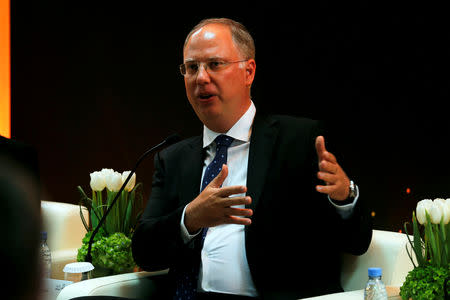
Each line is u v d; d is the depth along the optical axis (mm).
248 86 3242
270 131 3152
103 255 3475
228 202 2588
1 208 647
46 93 8930
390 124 6516
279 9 7457
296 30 7332
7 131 9094
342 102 6965
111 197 3732
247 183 3045
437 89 6059
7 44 9016
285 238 2988
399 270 2840
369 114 6707
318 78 7180
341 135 7004
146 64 8469
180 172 3365
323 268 3008
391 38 6449
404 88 6355
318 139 2484
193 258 3107
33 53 8953
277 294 2875
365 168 6785
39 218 679
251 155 3100
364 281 2928
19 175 691
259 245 2959
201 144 3367
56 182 8938
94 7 8688
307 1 7191
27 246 643
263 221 2973
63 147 8898
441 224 2523
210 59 3057
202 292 3020
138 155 8555
